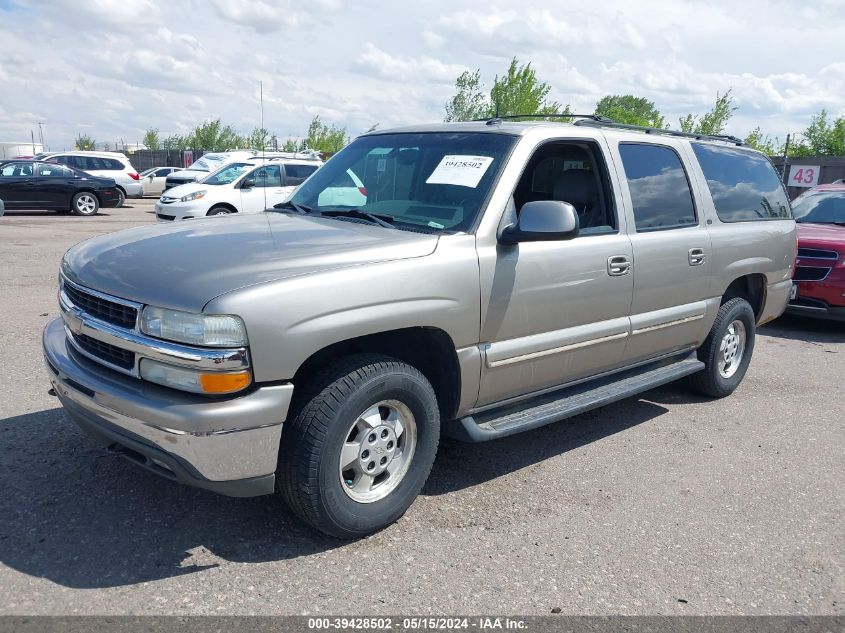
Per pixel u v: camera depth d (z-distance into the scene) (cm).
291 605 291
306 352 301
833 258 843
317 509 318
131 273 316
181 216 1512
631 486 425
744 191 582
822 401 612
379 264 329
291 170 1636
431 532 356
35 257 1127
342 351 343
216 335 283
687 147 529
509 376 393
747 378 672
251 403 290
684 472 450
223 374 284
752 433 525
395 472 354
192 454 286
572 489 416
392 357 340
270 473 304
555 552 345
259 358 289
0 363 563
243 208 1565
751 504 410
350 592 302
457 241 361
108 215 2103
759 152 627
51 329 380
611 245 438
